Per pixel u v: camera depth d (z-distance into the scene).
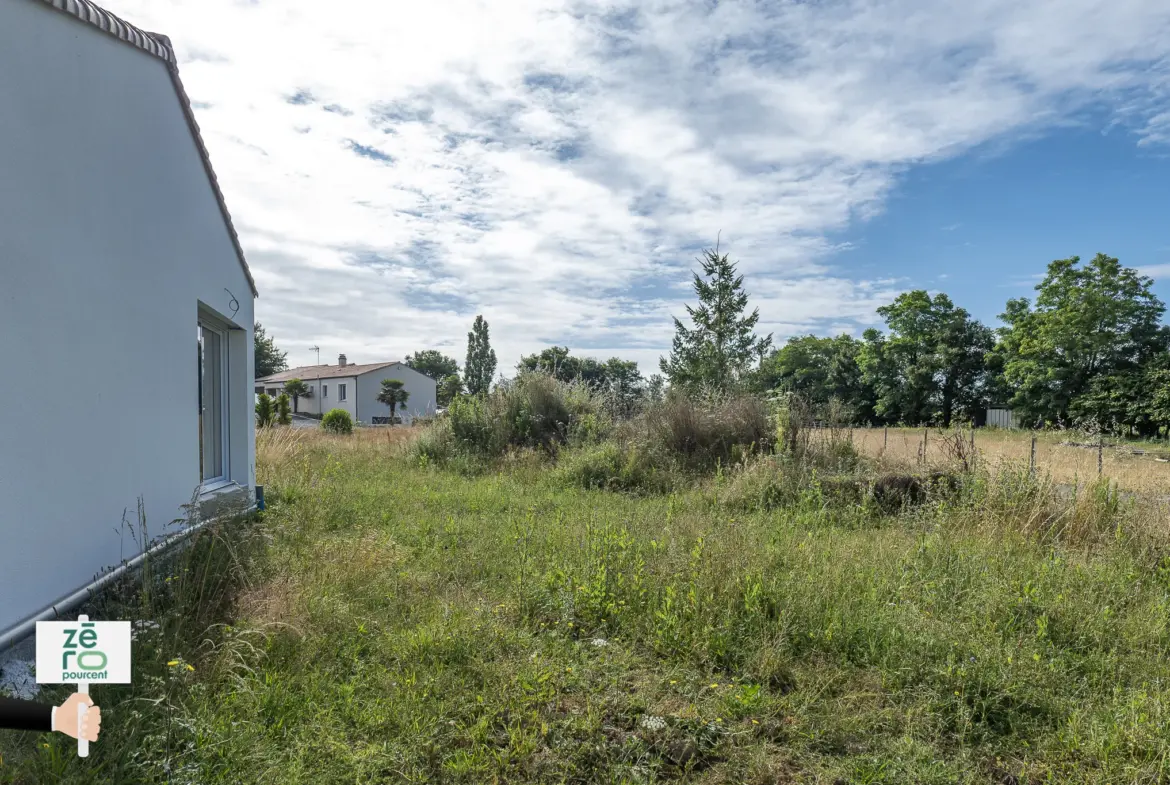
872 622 3.89
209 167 5.74
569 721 2.85
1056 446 10.77
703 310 14.55
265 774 2.39
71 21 3.53
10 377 2.98
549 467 10.94
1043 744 2.88
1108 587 4.67
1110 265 31.50
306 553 5.07
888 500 7.77
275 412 25.64
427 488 8.85
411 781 2.46
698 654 3.58
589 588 4.24
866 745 2.85
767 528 6.48
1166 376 27.67
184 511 5.09
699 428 11.05
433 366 71.56
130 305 4.23
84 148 3.66
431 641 3.57
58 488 3.38
